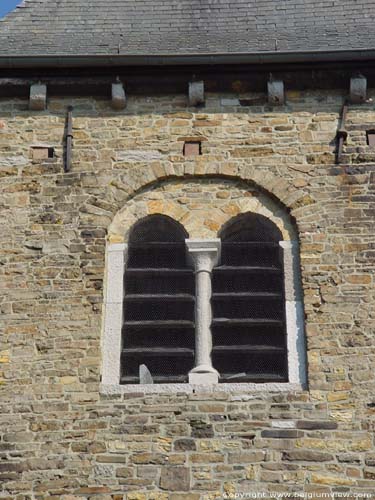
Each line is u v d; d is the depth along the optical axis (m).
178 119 22.17
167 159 21.66
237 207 21.16
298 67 22.33
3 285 20.30
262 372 20.03
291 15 24.36
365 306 19.91
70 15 24.41
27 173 21.56
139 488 18.33
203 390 19.22
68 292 20.23
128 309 20.58
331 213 20.94
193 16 24.42
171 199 21.25
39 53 22.98
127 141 21.91
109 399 19.17
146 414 19.00
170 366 20.12
